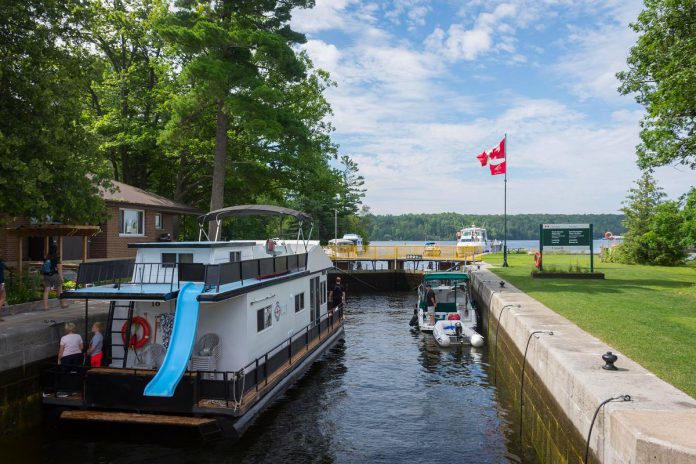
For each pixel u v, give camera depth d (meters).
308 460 10.74
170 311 12.46
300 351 17.55
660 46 21.92
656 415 6.88
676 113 20.22
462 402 14.58
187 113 29.14
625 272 32.78
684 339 12.16
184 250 13.41
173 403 11.24
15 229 18.84
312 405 14.19
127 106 36.94
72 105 17.05
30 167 14.88
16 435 11.62
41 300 16.98
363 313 31.39
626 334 12.71
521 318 15.02
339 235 93.81
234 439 11.42
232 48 28.55
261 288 13.77
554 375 10.35
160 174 41.09
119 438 11.59
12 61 15.79
